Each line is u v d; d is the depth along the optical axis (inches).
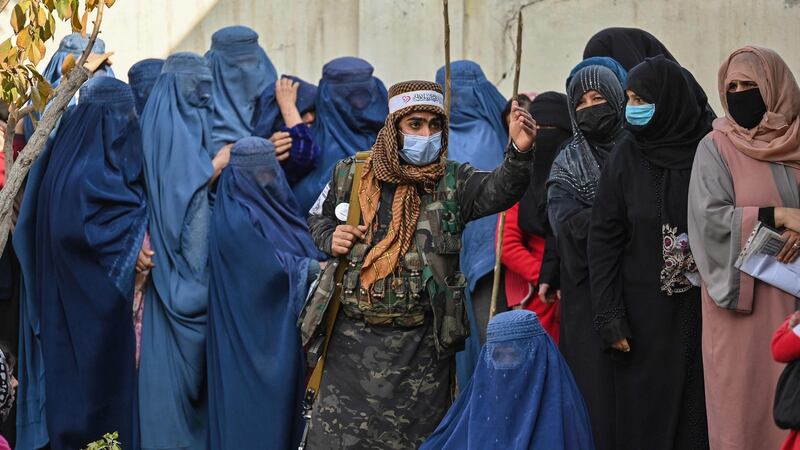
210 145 402.3
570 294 339.3
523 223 370.9
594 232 325.7
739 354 309.4
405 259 299.1
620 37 393.1
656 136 326.3
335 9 477.7
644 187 323.6
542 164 376.5
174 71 399.9
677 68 327.6
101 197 375.2
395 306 298.8
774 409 272.5
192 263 382.9
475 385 273.6
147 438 377.7
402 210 301.0
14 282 386.3
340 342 306.3
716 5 442.3
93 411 370.9
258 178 382.6
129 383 376.2
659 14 446.3
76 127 384.2
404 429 302.7
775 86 312.3
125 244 378.3
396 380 301.9
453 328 298.7
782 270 306.2
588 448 270.4
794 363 271.1
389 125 298.8
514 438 267.7
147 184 389.1
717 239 309.7
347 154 400.8
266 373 365.1
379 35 470.9
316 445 307.4
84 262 372.8
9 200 275.1
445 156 303.9
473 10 462.3
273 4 482.9
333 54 478.3
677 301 321.1
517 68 291.4
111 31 491.2
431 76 465.7
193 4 488.4
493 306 326.0
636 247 323.0
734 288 307.4
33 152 277.3
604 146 351.9
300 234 383.2
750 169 312.2
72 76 282.4
